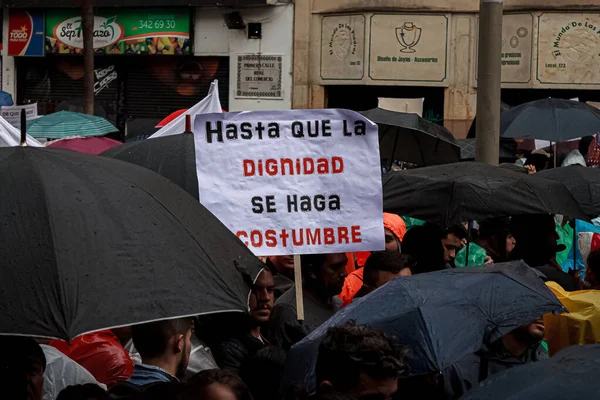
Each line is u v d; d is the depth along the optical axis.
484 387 2.19
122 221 3.11
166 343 3.62
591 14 18.31
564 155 14.01
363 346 3.43
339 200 5.43
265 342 5.20
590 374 2.08
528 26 18.53
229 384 3.24
